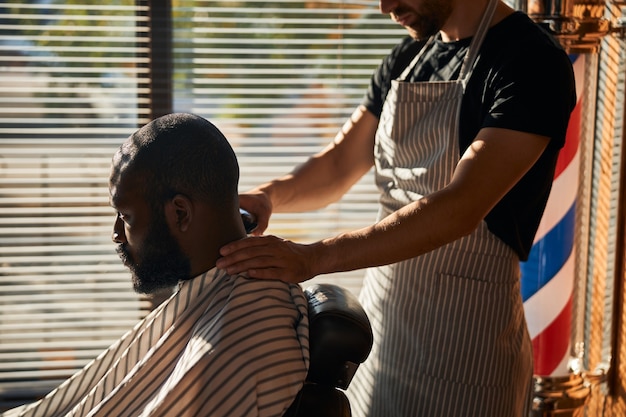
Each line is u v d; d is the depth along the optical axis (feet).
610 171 6.46
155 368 3.93
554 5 5.69
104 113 7.02
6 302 7.25
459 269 4.87
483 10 4.86
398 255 4.33
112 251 7.27
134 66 6.95
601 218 6.57
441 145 4.90
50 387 7.44
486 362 4.90
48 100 6.93
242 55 7.00
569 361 6.33
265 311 3.80
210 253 3.97
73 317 7.35
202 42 6.93
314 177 5.60
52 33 6.81
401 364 5.08
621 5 5.99
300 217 7.32
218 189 3.90
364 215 7.37
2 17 6.72
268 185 5.41
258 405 3.65
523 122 4.41
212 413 3.64
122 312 7.39
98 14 6.81
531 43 4.55
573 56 5.80
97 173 7.13
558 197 6.03
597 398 6.70
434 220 4.32
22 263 7.20
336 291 4.12
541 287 6.16
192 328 3.96
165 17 6.85
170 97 7.03
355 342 3.80
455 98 4.80
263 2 6.91
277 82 7.06
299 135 7.20
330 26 7.03
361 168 5.79
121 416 3.90
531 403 5.39
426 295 4.95
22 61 6.83
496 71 4.59
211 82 7.02
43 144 7.02
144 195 3.86
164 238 3.92
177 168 3.82
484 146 4.43
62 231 7.18
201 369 3.65
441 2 4.75
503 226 4.77
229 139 7.15
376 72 5.63
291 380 3.71
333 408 3.77
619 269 6.51
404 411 5.11
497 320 4.89
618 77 6.27
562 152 5.97
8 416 4.47
